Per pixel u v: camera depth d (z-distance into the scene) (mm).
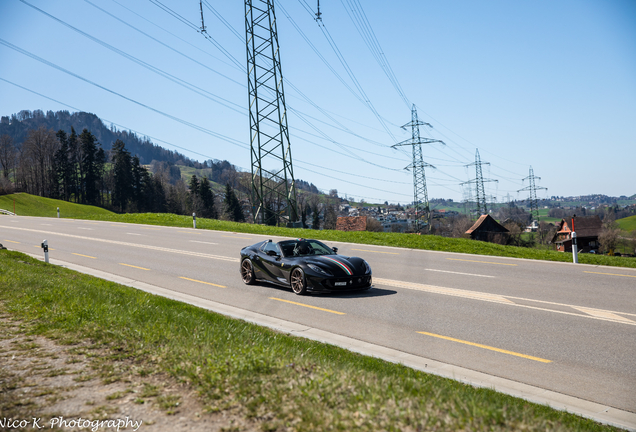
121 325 6227
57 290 8836
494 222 67375
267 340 5832
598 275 12203
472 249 18688
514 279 11766
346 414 3301
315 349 5852
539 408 4234
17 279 10047
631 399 4641
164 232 26766
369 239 22172
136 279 12664
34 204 79875
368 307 8945
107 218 37406
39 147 107438
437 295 9953
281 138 35844
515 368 5566
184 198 111500
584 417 4133
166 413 3562
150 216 36344
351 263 10242
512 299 9422
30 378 4402
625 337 6699
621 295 9578
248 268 11938
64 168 104312
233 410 3566
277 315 8453
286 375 4176
